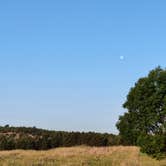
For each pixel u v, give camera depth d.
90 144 84.00
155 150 47.78
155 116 48.53
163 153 47.78
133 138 51.97
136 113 50.84
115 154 49.44
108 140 84.50
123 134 52.53
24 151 50.81
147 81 49.94
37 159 42.84
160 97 48.69
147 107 49.34
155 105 48.88
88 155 47.72
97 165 42.19
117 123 53.22
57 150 52.94
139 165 42.66
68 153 48.56
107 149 53.19
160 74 49.59
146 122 49.56
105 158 46.69
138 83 50.94
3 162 39.69
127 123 52.12
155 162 45.47
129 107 51.56
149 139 48.38
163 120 48.78
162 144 47.56
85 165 41.44
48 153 48.28
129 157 47.84
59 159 44.03
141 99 50.25
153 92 49.72
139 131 50.66
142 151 49.03
